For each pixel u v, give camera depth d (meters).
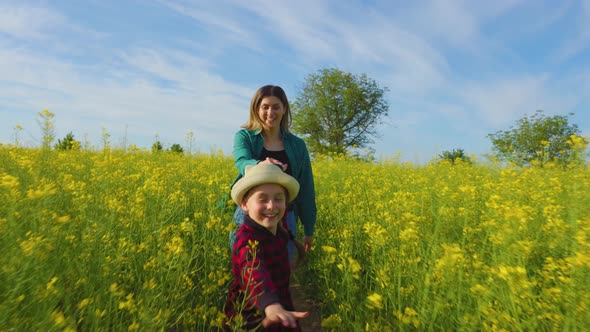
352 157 11.57
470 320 2.28
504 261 2.88
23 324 1.72
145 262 3.10
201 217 4.31
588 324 2.00
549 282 2.80
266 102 3.65
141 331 2.05
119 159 6.52
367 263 3.80
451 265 2.51
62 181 4.23
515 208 3.36
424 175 8.02
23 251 1.88
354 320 2.69
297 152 3.86
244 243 2.60
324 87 46.75
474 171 8.14
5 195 2.69
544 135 27.50
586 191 4.14
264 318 2.33
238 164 3.49
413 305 2.63
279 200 2.68
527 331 2.27
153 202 4.30
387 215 4.16
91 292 2.31
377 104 47.97
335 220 5.08
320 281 3.67
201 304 2.98
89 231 2.75
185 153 9.76
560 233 3.29
